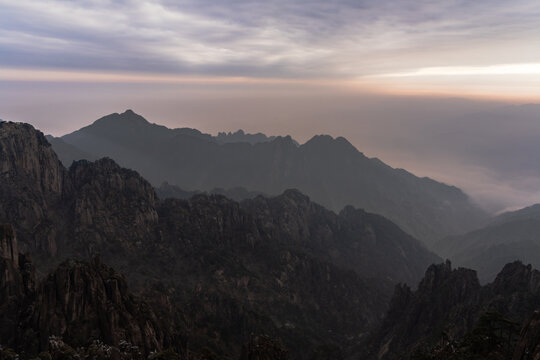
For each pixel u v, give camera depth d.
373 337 143.75
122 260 155.00
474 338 75.25
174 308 128.88
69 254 145.88
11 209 144.38
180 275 160.38
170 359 79.06
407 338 125.69
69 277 90.38
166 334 95.56
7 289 91.94
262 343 90.44
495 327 77.62
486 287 124.00
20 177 156.12
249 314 144.38
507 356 71.31
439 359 78.81
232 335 131.38
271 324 145.50
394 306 147.12
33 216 148.38
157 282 139.38
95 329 86.44
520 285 116.31
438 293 130.88
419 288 142.38
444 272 139.00
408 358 106.56
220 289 154.25
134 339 86.56
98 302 89.44
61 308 87.94
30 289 94.81
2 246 94.94
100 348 77.31
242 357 89.06
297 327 155.50
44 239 141.75
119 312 89.00
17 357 74.19
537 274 115.44
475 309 108.38
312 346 144.38
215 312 139.75
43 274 125.31
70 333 84.31
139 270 151.38
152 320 94.75
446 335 87.00
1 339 83.69
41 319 85.56
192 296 145.12
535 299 104.81
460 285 128.50
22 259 100.19
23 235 139.12
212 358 86.56
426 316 127.00
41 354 69.81
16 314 88.75
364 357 133.75
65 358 71.06
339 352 139.62
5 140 155.88
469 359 72.44
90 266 96.56
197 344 116.31
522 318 99.62
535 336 63.22
